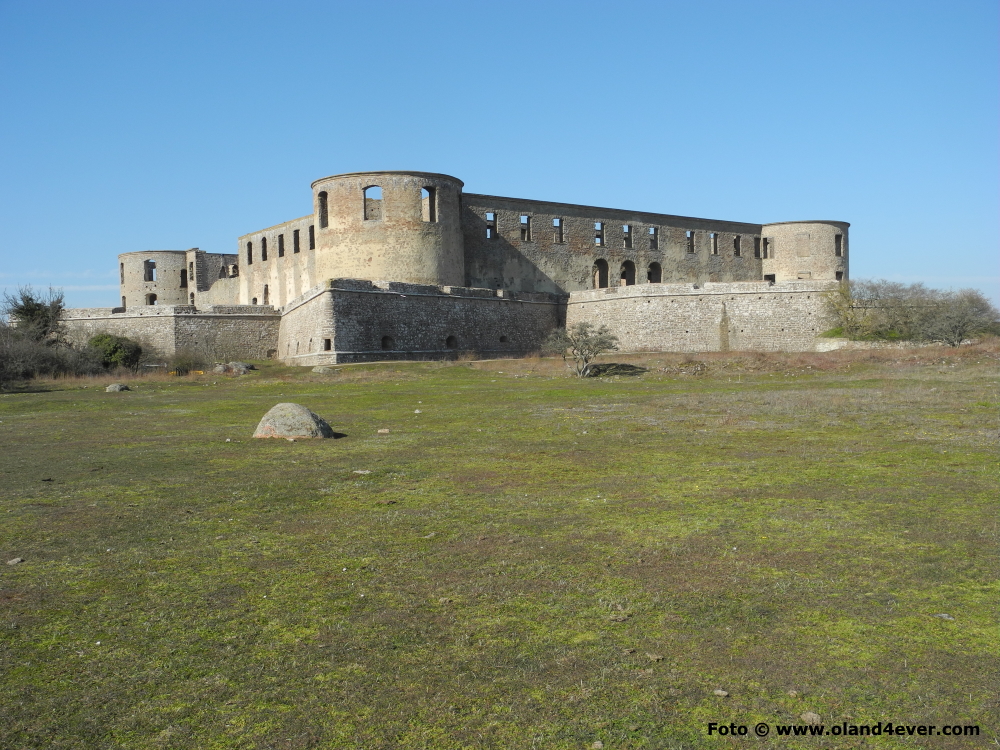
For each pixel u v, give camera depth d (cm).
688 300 5922
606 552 980
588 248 7425
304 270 7056
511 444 1903
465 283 6719
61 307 5975
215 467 1650
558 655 700
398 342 5378
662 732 580
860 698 621
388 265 5934
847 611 779
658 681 652
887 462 1504
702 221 8119
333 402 3138
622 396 3066
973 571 880
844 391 2898
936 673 656
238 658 708
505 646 719
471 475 1502
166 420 2655
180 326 6016
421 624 769
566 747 564
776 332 5688
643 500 1248
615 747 563
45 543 1073
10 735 592
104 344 5256
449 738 579
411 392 3500
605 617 777
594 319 6350
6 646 741
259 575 923
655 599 817
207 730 595
